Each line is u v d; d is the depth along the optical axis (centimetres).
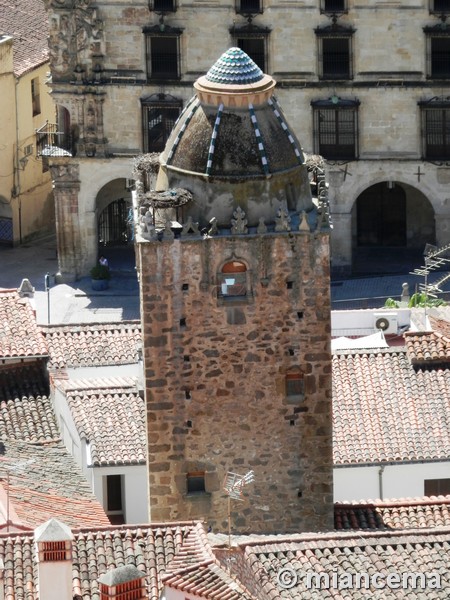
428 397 9625
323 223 8088
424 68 14012
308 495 8412
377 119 14088
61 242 14212
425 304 11494
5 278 14438
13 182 14962
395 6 13912
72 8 13850
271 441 8325
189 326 8150
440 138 14150
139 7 13862
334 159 14112
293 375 8256
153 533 7694
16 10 15412
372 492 9388
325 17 13912
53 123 15262
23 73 14900
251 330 8181
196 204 8069
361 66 13988
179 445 8300
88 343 10269
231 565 7288
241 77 8012
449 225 14325
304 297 8162
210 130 8025
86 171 14100
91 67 13938
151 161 8350
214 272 8088
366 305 13675
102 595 7112
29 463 9206
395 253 14588
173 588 7119
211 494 8362
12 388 10031
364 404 9588
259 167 8025
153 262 8050
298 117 14062
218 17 13888
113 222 14488
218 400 8256
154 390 8225
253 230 8075
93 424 9394
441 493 9444
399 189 14562
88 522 8438
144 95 13988
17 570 7456
